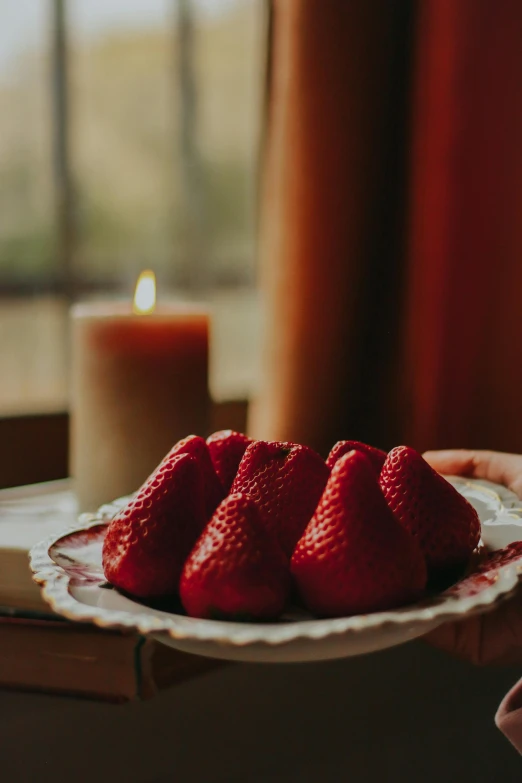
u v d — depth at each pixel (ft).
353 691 2.24
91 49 3.24
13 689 1.73
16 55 3.09
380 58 2.28
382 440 2.52
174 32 3.34
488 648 1.76
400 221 2.43
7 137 3.16
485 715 2.50
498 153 2.47
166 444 1.92
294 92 2.21
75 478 1.97
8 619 1.71
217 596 1.29
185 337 1.93
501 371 2.59
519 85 2.47
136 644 1.68
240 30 3.42
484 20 2.40
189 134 3.48
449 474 1.84
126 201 3.44
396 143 2.39
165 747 1.97
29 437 2.38
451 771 2.41
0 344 3.17
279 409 2.32
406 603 1.32
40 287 3.27
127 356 1.90
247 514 1.32
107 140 3.37
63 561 1.41
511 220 2.52
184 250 3.59
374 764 2.27
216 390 3.01
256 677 2.08
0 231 3.20
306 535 1.34
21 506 2.06
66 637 1.69
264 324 2.35
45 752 1.83
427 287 2.46
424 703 2.39
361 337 2.39
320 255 2.26
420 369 2.48
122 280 3.45
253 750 2.09
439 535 1.43
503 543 1.51
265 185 2.33
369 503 1.32
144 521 1.36
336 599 1.31
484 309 2.53
